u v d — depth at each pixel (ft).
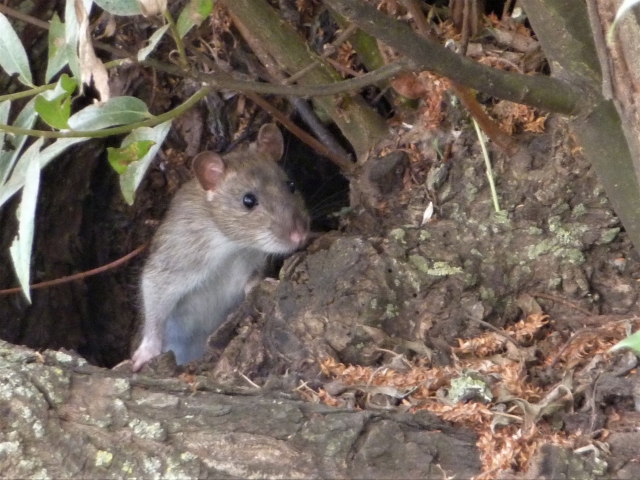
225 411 3.08
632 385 3.10
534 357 3.19
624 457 2.94
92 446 3.06
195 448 3.06
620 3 2.34
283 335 3.31
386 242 3.33
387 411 3.11
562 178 3.32
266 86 2.98
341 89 2.97
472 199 3.36
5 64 3.06
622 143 3.07
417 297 3.29
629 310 3.26
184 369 3.40
